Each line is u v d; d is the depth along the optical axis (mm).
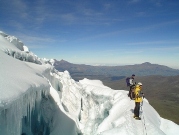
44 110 13852
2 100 6250
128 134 8570
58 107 15523
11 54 14375
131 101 12992
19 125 7871
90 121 18266
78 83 23812
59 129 14375
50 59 26672
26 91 8414
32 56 18328
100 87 20047
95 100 18891
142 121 9711
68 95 20469
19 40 20750
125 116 10555
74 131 15633
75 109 19672
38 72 14836
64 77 22328
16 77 9250
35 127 11594
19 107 7660
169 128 10773
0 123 6387
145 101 14789
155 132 8617
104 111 17156
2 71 8914
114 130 8891
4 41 15992
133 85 12008
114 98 15891
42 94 12289
